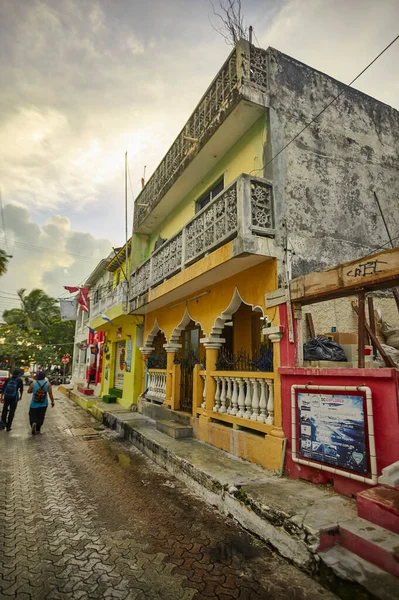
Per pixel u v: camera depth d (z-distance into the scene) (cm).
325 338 580
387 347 630
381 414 380
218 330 755
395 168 776
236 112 640
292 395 491
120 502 490
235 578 313
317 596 288
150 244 1302
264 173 628
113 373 1569
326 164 670
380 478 355
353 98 751
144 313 1178
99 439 910
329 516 352
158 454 689
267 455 533
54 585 296
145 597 284
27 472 612
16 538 378
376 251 694
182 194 985
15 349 3744
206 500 500
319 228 629
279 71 657
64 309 2406
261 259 579
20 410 1434
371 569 283
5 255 2405
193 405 796
